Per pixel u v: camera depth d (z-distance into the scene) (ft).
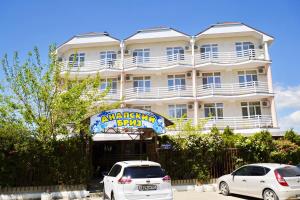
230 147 50.42
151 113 44.93
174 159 47.52
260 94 85.35
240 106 89.56
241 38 94.17
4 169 40.11
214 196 40.42
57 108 44.52
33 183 41.45
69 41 97.30
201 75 92.12
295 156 52.85
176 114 90.43
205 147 48.78
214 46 94.43
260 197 34.94
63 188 41.98
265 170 35.22
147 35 95.25
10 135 41.09
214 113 89.30
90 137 45.96
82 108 45.91
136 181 27.94
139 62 94.63
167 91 90.99
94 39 96.94
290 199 32.24
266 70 90.02
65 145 43.52
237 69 92.17
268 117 85.25
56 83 47.65
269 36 91.61
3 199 39.29
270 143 52.90
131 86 94.12
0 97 43.80
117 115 43.70
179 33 94.89
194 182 46.75
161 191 28.22
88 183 44.01
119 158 77.10
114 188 29.32
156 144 47.65
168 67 90.99
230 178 40.37
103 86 95.04
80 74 92.07
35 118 43.52
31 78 44.83
